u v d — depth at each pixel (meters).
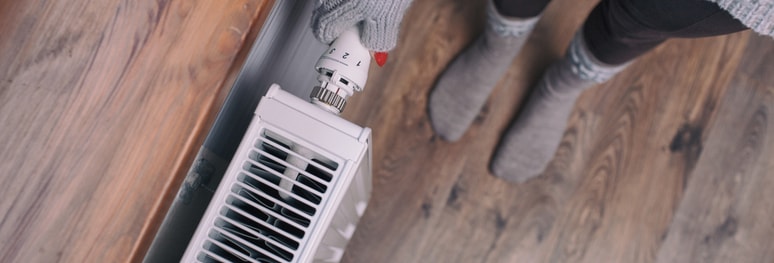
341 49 0.98
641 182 1.75
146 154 0.87
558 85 1.51
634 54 1.26
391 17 0.96
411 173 1.71
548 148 1.68
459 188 1.72
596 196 1.74
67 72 0.86
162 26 0.88
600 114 1.76
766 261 1.76
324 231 0.92
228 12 0.89
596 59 1.34
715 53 1.79
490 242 1.70
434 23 1.73
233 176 0.92
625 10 1.15
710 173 1.77
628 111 1.77
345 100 0.99
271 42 1.06
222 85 0.89
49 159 0.85
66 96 0.86
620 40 1.23
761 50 1.80
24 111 0.85
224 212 0.93
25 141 0.85
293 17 1.10
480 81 1.60
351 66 0.98
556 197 1.73
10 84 0.85
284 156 0.97
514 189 1.73
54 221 0.85
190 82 0.88
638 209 1.75
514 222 1.72
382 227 1.68
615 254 1.74
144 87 0.87
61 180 0.86
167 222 0.98
